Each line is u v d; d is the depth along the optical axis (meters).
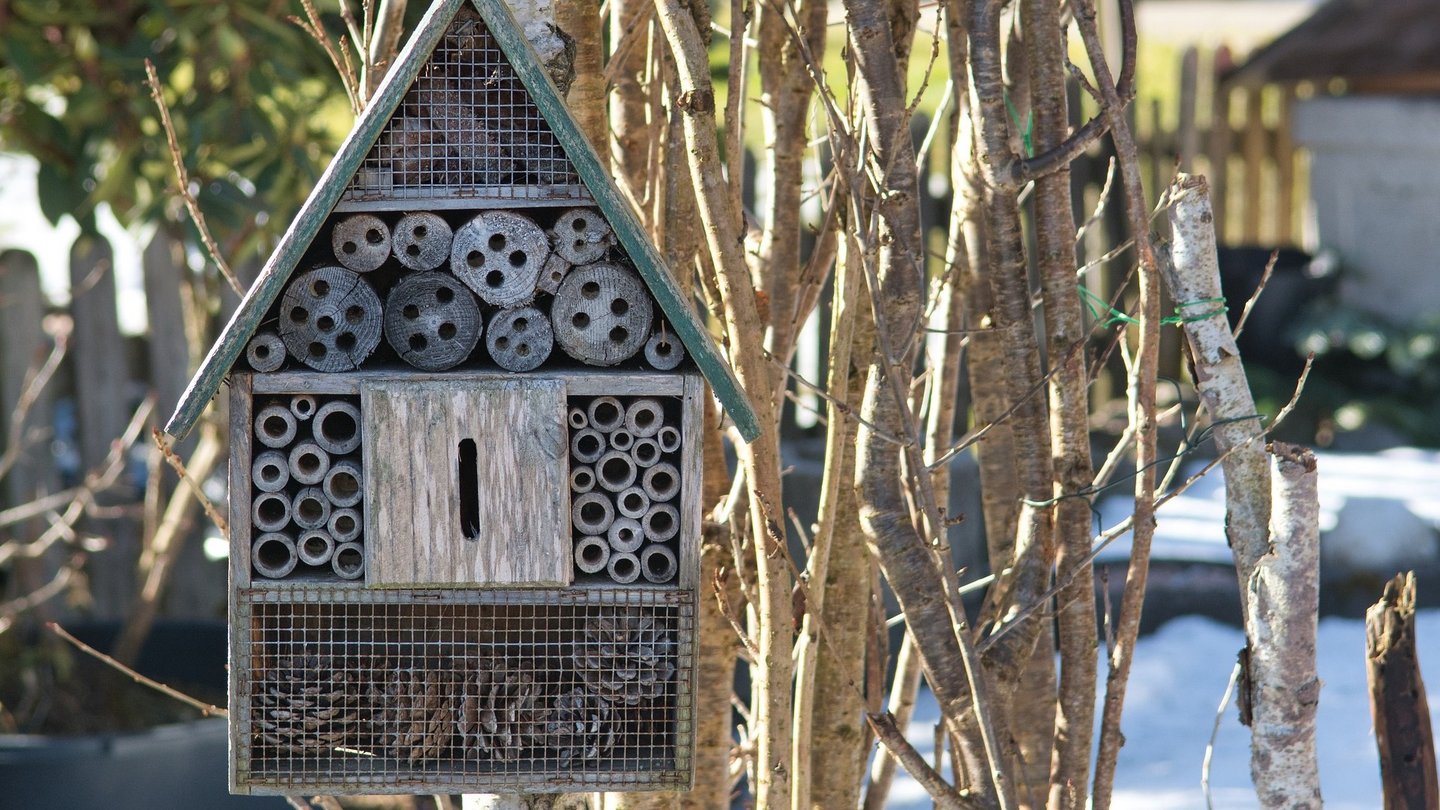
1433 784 2.60
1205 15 17.55
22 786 4.50
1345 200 10.73
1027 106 2.81
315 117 5.44
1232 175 11.25
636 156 2.92
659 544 2.32
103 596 6.07
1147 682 5.83
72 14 4.79
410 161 2.24
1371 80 10.94
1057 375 2.47
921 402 3.11
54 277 7.50
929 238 7.47
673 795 2.69
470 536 2.35
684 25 2.38
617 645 2.35
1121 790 4.86
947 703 2.42
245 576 2.26
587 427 2.28
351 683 2.38
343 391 2.23
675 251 2.57
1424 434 9.43
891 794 4.84
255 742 2.37
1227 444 2.35
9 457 5.17
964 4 2.57
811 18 2.72
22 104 4.87
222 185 4.70
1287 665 2.27
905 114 2.42
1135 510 2.35
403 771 2.31
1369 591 6.78
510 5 2.50
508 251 2.23
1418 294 10.32
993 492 2.85
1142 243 2.27
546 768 2.33
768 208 2.83
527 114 2.24
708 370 2.19
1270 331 10.29
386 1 2.80
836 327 2.52
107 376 6.07
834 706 2.73
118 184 4.84
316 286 2.22
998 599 2.75
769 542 2.43
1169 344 8.84
